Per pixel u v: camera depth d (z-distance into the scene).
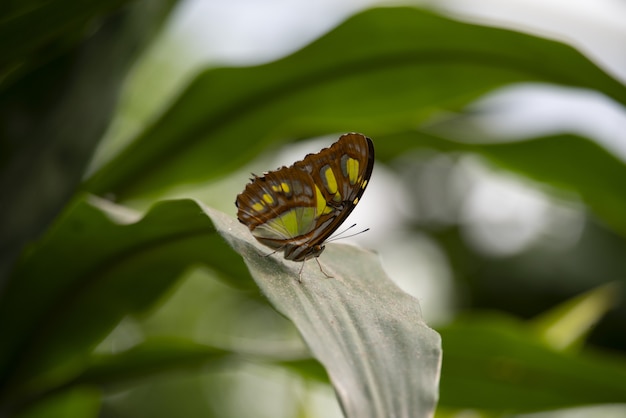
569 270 1.79
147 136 0.82
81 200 0.73
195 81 0.82
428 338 0.66
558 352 0.83
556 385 0.85
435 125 0.91
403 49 0.82
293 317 0.65
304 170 0.76
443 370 0.85
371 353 0.65
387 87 0.84
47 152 0.78
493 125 0.91
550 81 0.82
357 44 0.82
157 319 1.75
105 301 0.77
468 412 0.90
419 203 1.98
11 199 0.77
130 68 0.80
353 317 0.66
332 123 0.86
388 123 0.88
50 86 0.78
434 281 1.89
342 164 0.75
